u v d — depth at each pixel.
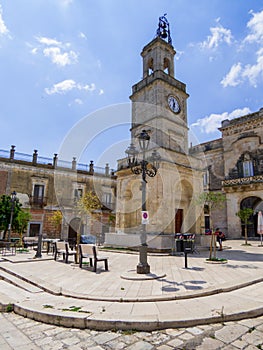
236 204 24.89
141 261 7.30
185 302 4.73
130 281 6.32
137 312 4.16
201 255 12.05
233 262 9.70
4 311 4.61
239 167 26.12
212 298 4.99
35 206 23.80
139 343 3.32
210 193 12.77
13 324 4.02
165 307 4.43
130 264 9.26
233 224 24.72
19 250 14.56
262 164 24.42
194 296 5.08
